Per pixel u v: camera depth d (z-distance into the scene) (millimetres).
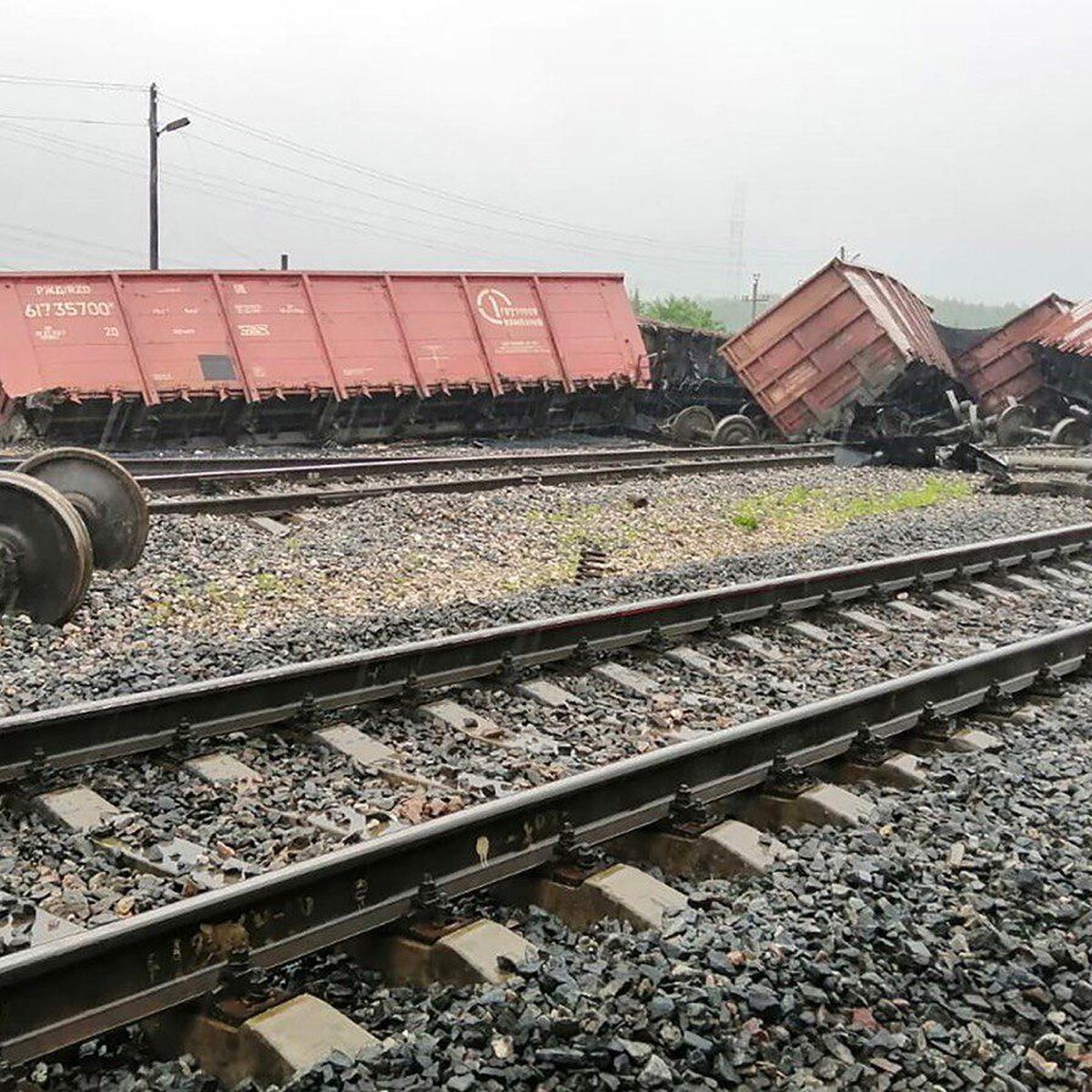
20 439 21016
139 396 21016
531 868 5090
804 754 6508
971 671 7906
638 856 5613
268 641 8734
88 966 3795
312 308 23375
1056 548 14148
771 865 5359
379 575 11602
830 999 4199
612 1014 4031
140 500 10805
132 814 5621
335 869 4375
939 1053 3963
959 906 4930
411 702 7328
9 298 20250
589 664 8359
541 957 4477
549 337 26797
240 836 5473
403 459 20094
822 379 28125
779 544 14773
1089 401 32250
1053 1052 3984
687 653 8867
